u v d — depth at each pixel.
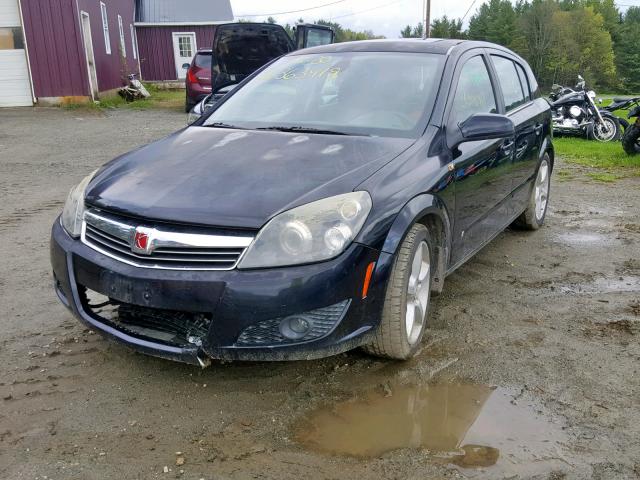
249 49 11.29
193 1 28.47
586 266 4.82
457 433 2.65
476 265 4.82
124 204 2.89
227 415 2.77
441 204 3.30
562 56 98.31
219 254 2.66
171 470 2.40
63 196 7.18
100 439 2.60
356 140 3.40
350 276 2.71
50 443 2.57
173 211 2.76
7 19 16.52
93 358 3.28
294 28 13.27
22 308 3.93
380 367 3.19
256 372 3.13
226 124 3.92
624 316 3.85
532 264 4.86
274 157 3.19
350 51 4.32
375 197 2.89
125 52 23.75
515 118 4.77
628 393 2.97
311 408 2.83
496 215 4.48
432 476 2.37
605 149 11.23
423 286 3.30
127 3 24.95
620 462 2.46
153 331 2.86
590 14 99.75
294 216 2.69
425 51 4.13
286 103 3.99
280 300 2.60
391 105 3.73
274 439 2.60
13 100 17.02
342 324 2.74
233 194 2.83
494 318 3.81
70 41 16.94
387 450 2.53
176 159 3.30
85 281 2.94
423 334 3.52
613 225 6.07
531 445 2.57
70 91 17.28
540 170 5.66
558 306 4.01
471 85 4.20
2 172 8.62
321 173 2.99
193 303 2.64
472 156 3.75
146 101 20.95
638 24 118.44
